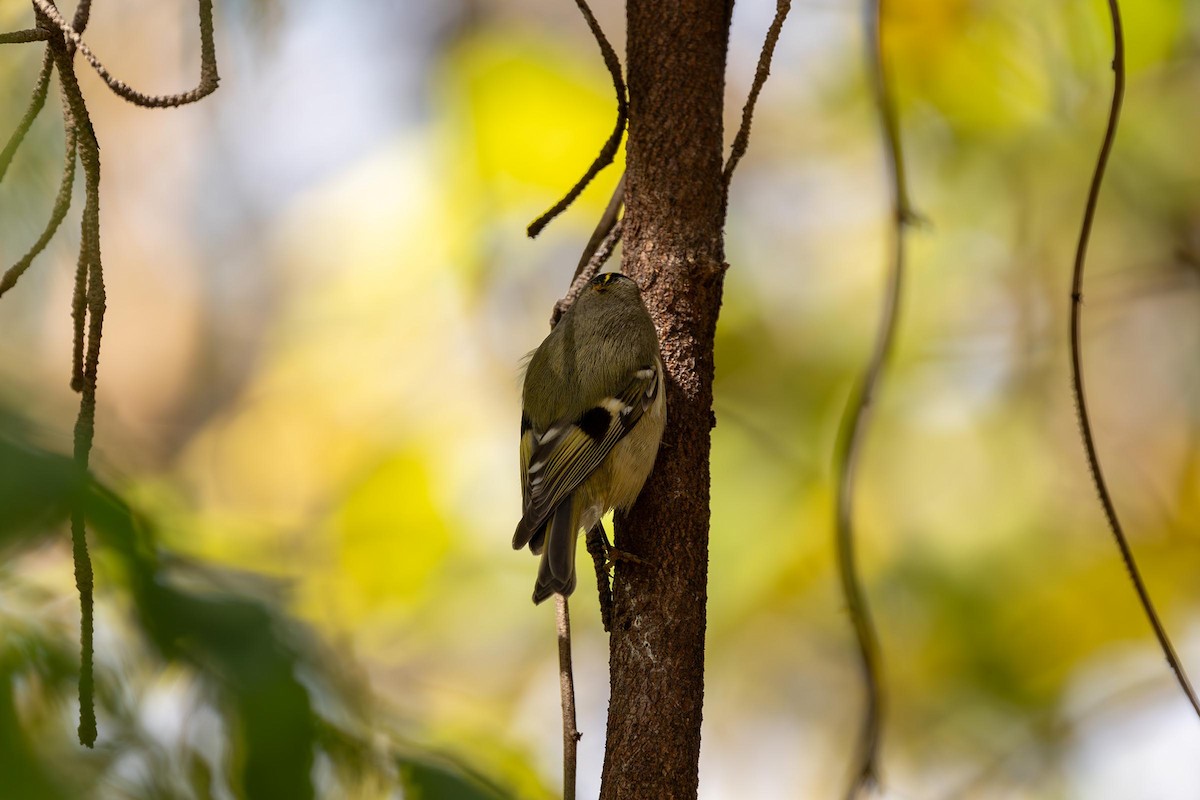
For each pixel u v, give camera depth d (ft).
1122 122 37.35
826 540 35.73
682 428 20.26
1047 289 38.47
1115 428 38.55
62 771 9.80
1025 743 35.96
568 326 26.14
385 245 41.93
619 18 42.29
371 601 35.86
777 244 39.22
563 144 39.78
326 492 40.70
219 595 10.41
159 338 47.47
